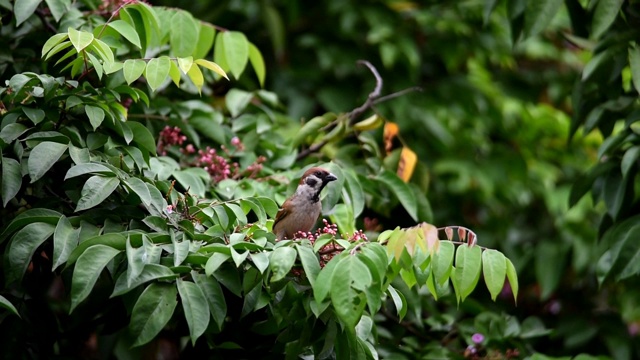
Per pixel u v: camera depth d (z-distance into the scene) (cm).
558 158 1650
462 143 1511
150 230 752
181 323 882
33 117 766
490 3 1062
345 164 1071
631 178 1009
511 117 1562
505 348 1077
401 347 1055
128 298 718
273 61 1487
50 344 872
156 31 882
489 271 691
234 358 819
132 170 804
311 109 1448
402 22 1510
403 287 1018
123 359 1009
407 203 1020
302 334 729
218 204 766
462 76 1572
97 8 1023
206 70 1080
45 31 995
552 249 1409
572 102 1088
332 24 1516
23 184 808
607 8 927
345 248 675
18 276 688
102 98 819
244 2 1438
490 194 1476
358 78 1491
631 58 950
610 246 967
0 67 960
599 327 1310
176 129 1003
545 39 1669
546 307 1421
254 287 704
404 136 1452
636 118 972
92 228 732
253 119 1088
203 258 693
